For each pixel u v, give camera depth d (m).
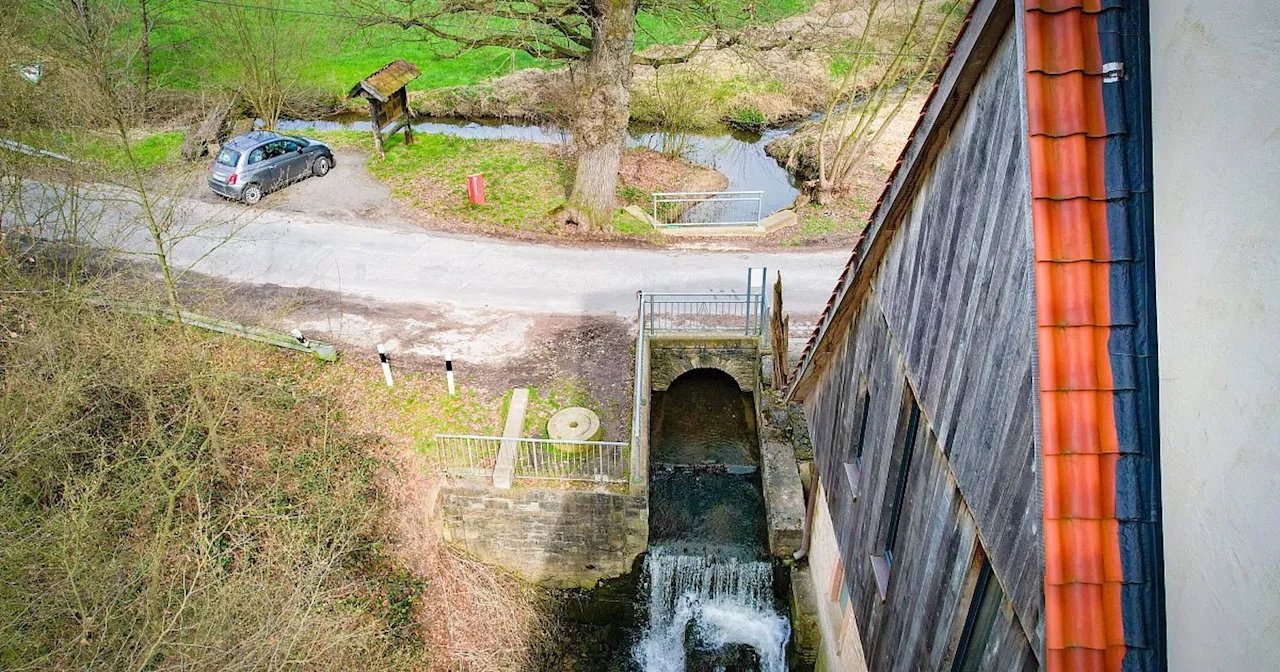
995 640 6.08
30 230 15.67
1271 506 3.62
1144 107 4.62
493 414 16.11
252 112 28.95
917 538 7.89
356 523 14.27
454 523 14.93
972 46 5.73
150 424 12.99
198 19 29.33
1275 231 3.62
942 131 6.85
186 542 12.06
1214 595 4.03
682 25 22.45
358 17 21.95
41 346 12.55
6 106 15.06
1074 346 4.60
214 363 15.12
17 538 10.95
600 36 20.98
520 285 20.30
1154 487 4.53
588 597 15.53
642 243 22.61
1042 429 4.63
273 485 13.85
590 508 14.47
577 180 23.06
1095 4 4.70
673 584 15.30
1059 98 4.69
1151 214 4.58
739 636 15.06
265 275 20.06
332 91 31.17
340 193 24.31
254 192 23.08
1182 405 4.30
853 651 11.38
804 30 25.64
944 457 7.08
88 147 16.69
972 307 6.19
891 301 8.63
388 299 19.48
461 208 23.78
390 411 16.09
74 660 10.29
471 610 14.52
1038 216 4.64
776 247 22.62
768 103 31.59
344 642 12.09
